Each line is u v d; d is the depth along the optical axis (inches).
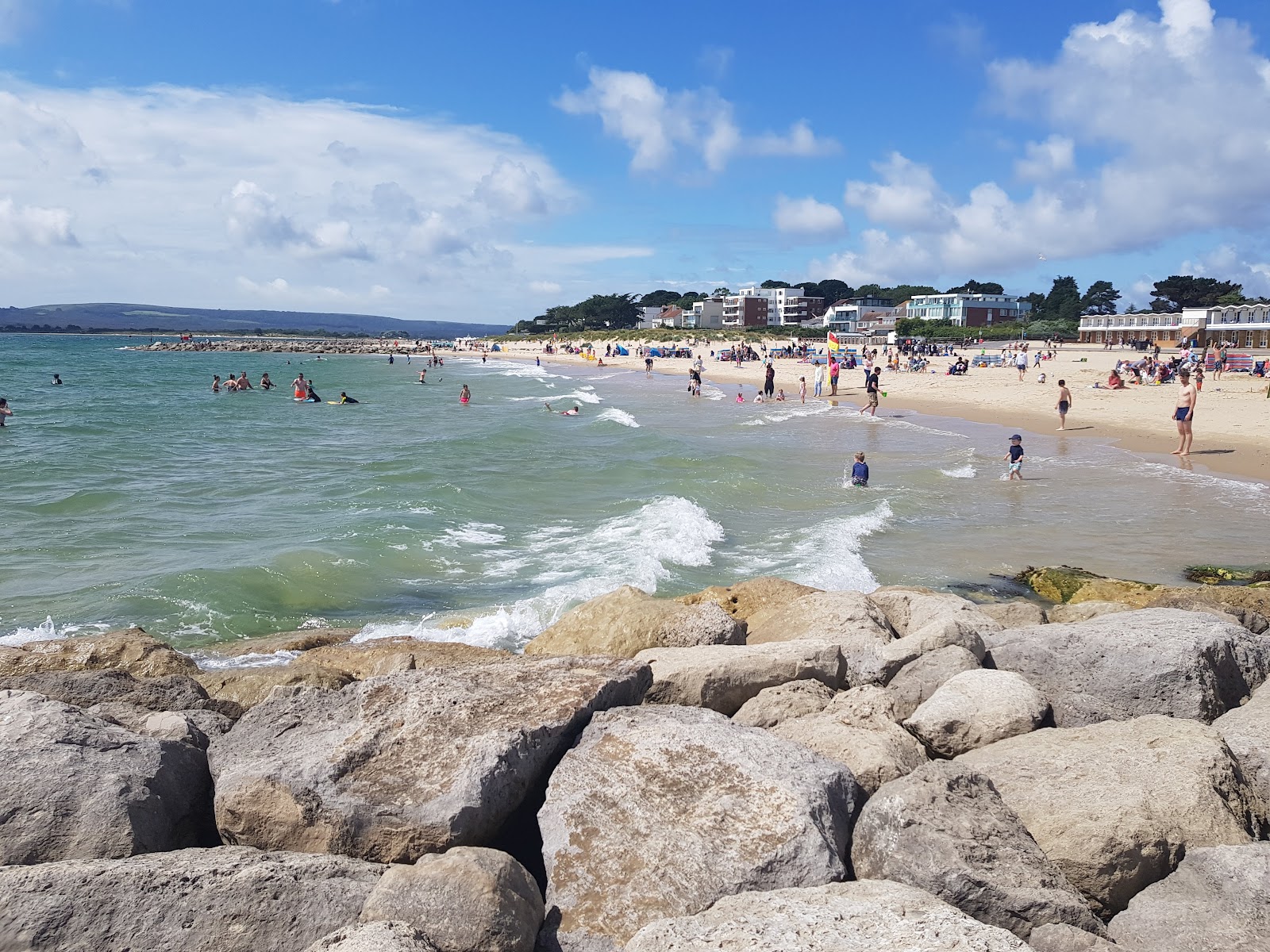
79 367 3348.9
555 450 1042.7
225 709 287.4
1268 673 279.6
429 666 335.3
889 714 246.5
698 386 1908.2
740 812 186.2
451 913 156.9
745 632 348.8
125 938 157.8
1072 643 283.7
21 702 216.7
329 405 1791.3
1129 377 1721.2
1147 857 183.5
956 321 5019.7
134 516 661.3
